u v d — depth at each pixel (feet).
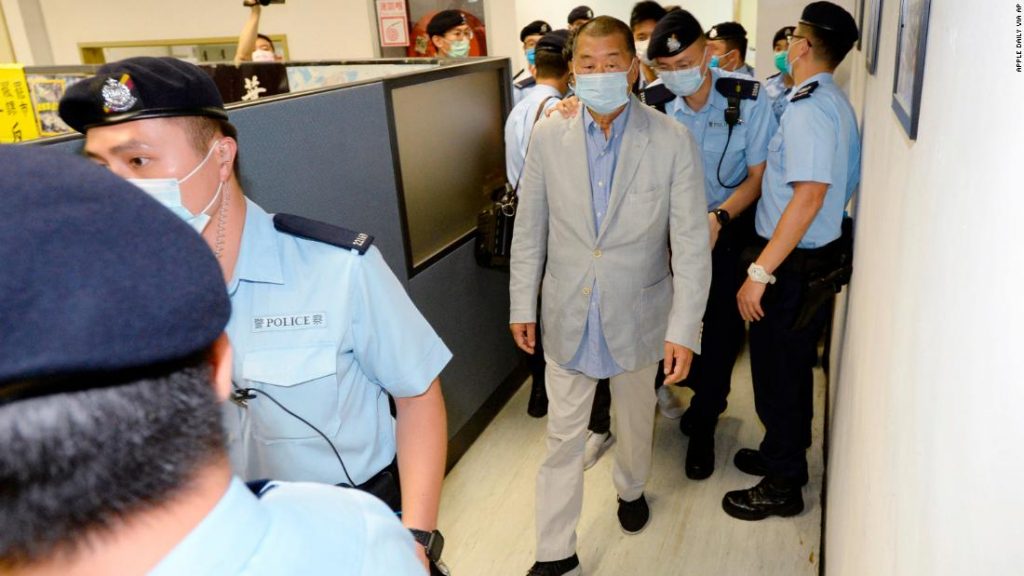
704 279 5.57
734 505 7.13
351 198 6.25
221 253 3.16
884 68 4.89
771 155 6.49
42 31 20.40
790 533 6.87
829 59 6.14
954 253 1.92
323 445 3.34
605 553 6.77
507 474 8.05
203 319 1.18
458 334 8.21
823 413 8.91
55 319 1.02
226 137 3.19
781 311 6.33
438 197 7.90
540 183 5.90
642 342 5.84
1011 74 1.43
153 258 1.12
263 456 3.36
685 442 8.45
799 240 5.95
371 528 1.55
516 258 6.12
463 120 8.31
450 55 12.48
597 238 5.63
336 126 5.98
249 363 3.18
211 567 1.20
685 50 6.91
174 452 1.16
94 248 1.06
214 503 1.25
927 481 2.07
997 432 1.36
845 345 6.41
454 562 6.75
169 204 2.95
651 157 5.49
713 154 7.69
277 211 5.45
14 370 1.00
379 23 17.85
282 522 1.37
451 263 7.97
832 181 5.88
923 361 2.28
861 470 3.97
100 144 2.92
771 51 11.77
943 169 2.21
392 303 3.34
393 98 6.82
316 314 3.25
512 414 9.29
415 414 3.47
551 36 8.23
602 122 5.48
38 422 1.04
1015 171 1.35
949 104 2.19
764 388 6.73
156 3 19.53
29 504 1.05
